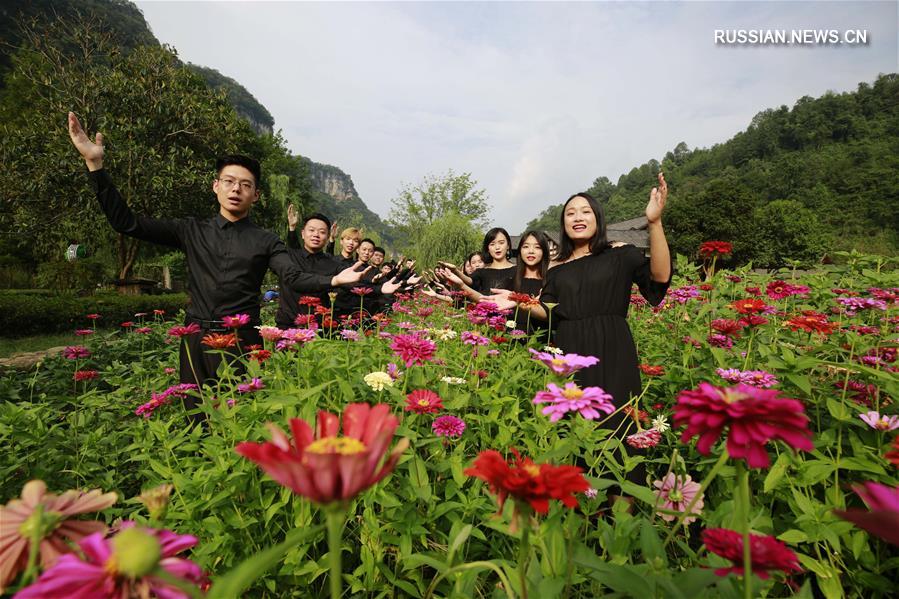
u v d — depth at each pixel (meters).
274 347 2.40
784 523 1.43
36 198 13.72
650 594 0.72
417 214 44.06
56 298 8.92
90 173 2.59
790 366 1.54
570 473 0.69
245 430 1.47
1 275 19.14
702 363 2.51
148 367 4.20
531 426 1.62
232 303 2.72
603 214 2.55
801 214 40.88
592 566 0.78
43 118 14.26
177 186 14.38
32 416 2.19
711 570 0.72
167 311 11.08
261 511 1.44
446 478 1.62
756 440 0.65
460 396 1.81
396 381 1.89
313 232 4.55
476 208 44.81
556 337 2.50
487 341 2.23
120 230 2.68
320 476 0.48
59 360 4.55
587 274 2.37
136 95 14.24
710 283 3.71
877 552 1.22
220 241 2.75
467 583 0.98
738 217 38.53
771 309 2.64
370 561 1.28
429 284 4.32
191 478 1.54
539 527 0.94
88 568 0.46
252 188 2.87
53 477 1.97
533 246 3.74
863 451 1.42
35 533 0.51
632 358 2.21
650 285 2.38
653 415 2.26
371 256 5.97
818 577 1.19
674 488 1.30
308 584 1.35
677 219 41.12
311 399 1.51
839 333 2.55
